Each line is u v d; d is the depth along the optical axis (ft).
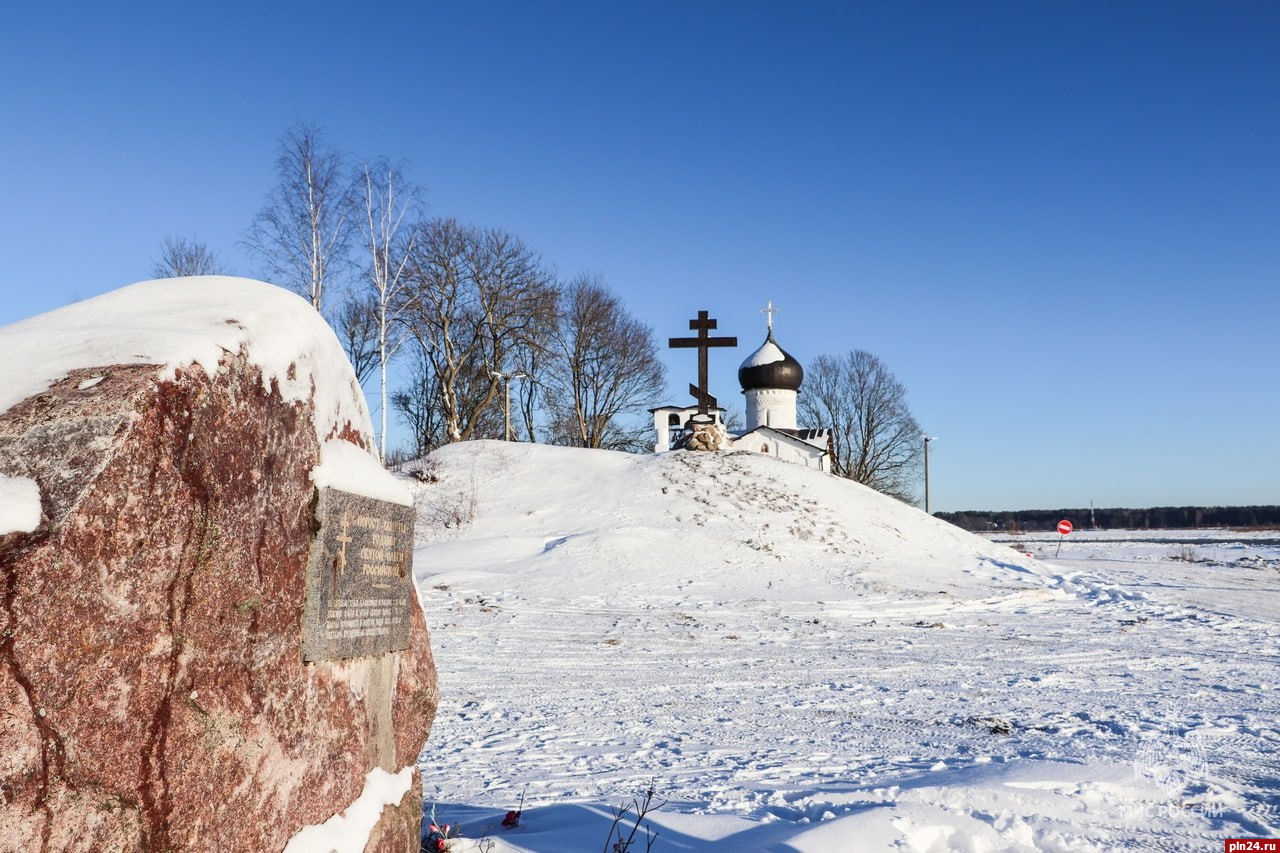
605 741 31.48
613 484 114.52
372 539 15.28
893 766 27.27
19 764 8.75
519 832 19.08
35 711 8.92
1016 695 41.63
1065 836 19.47
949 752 29.55
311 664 13.34
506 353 176.86
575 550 89.56
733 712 37.09
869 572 90.38
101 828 9.46
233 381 11.84
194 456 10.94
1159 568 124.36
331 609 13.79
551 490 113.70
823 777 25.76
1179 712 37.24
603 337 199.82
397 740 16.28
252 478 12.07
